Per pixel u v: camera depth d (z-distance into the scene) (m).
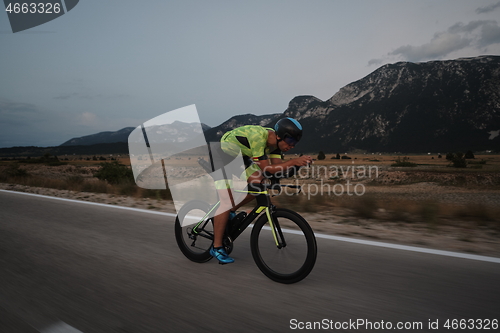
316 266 3.33
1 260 3.71
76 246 4.23
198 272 3.26
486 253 3.78
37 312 2.48
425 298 2.57
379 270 3.19
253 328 2.19
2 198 8.84
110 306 2.55
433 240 4.41
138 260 3.66
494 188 23.83
